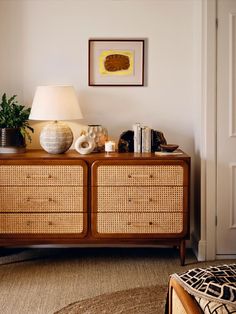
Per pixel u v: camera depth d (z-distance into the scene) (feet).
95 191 12.91
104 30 14.33
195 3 14.15
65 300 10.85
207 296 6.33
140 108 14.53
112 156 12.96
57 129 13.29
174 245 13.19
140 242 13.11
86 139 13.37
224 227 13.79
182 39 14.38
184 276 7.07
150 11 14.30
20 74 14.38
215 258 13.82
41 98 13.28
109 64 14.40
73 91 13.55
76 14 14.29
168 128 14.61
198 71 13.87
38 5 14.24
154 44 14.38
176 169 12.89
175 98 14.53
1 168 12.83
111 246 14.82
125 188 12.91
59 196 12.92
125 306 10.55
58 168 12.84
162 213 13.01
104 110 14.53
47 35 14.32
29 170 12.84
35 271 12.72
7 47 14.30
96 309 10.40
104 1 14.26
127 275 12.41
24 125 13.92
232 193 13.73
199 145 13.91
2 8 14.21
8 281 11.98
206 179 13.64
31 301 10.79
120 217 13.00
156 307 10.50
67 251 14.51
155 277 12.26
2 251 14.51
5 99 13.66
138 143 13.74
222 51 13.39
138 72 14.44
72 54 14.38
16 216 12.98
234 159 13.65
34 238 13.03
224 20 13.33
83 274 12.49
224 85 13.48
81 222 13.00
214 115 13.52
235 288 6.44
